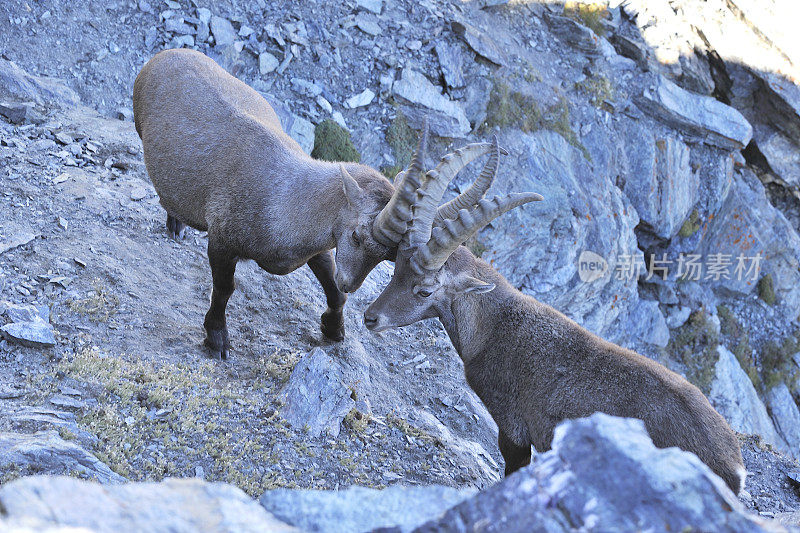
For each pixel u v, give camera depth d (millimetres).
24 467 16016
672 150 73000
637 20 78688
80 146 34375
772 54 78688
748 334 80438
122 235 29031
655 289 75938
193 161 23609
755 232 79750
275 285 29938
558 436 7750
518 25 72188
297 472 20328
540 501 7086
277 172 22297
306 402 22938
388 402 26266
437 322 32031
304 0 60219
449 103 59812
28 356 21344
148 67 26719
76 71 46094
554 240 60594
